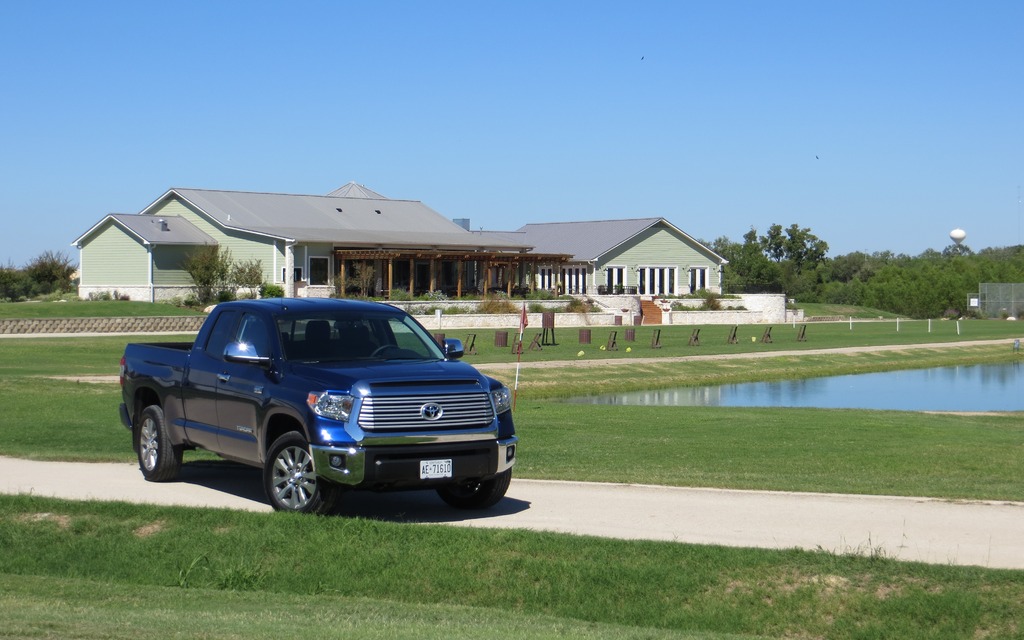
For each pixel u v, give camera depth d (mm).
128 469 14055
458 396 10703
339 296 60688
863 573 8648
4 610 7871
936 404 32406
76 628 7305
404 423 10422
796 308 83438
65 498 11383
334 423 10328
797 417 22938
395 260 67000
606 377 37875
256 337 11719
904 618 8102
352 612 8188
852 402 32812
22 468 13992
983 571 8539
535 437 18641
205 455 15625
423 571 9195
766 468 14977
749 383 39562
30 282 67938
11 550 10016
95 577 9570
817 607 8336
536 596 8797
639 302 72812
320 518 10266
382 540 9742
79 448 16203
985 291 89375
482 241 72188
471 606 8672
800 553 9008
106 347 40125
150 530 10367
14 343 40719
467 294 67938
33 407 21547
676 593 8672
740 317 74812
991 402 33062
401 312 12430
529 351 44969
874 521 10648
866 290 98438
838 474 14430
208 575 9383
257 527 10148
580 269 76500
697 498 11938
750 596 8539
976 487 12961
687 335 57250
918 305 92375
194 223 65000
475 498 11430
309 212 69125
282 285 60719
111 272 62188
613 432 19625
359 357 11539
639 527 10352
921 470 14914
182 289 61094
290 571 9359
